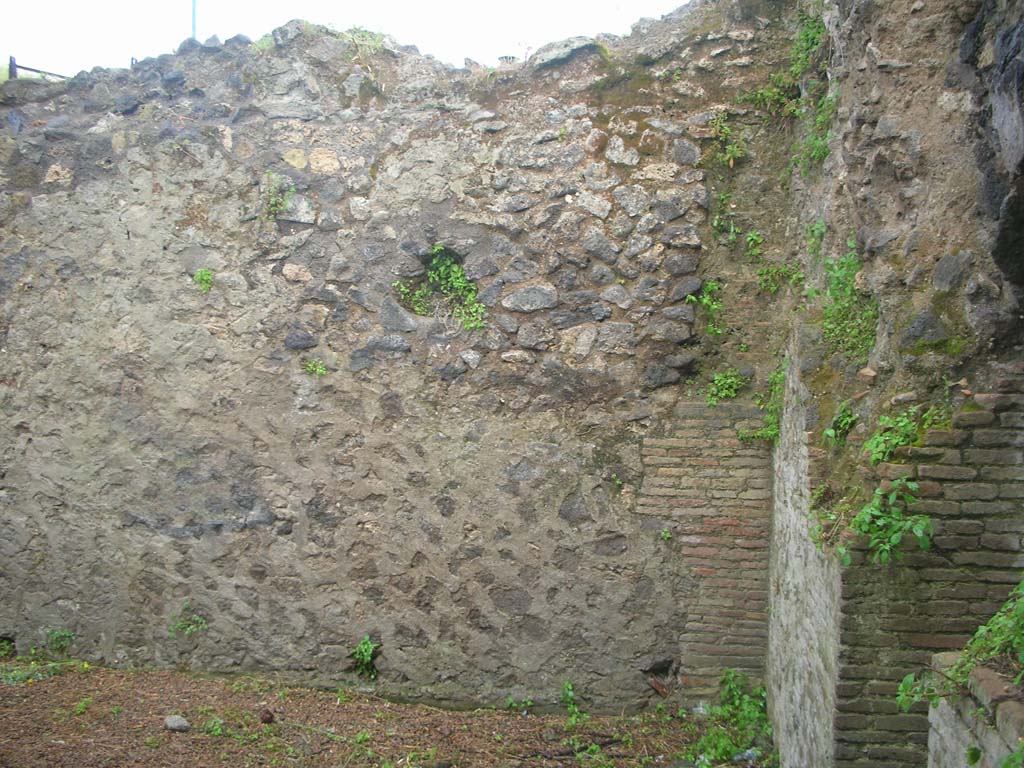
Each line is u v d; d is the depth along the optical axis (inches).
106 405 217.9
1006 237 122.1
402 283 207.6
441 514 205.5
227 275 213.3
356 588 208.8
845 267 155.0
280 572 211.6
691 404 197.8
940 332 131.8
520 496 202.4
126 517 217.6
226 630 214.1
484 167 205.6
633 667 199.5
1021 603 95.0
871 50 143.8
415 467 206.2
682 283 197.9
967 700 94.6
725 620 196.7
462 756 181.2
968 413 127.6
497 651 203.6
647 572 198.7
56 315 220.2
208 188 214.7
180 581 215.8
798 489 160.1
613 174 200.8
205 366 213.9
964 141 133.8
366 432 208.2
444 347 205.6
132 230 217.2
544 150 203.6
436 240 206.4
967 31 132.4
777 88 196.1
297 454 210.7
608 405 200.1
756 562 195.6
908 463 129.2
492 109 207.5
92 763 167.9
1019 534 126.1
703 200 197.8
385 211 208.7
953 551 127.8
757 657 196.1
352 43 216.1
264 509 211.9
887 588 128.8
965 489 127.5
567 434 201.2
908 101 139.9
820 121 174.9
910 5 140.6
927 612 128.2
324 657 210.2
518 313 203.3
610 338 200.1
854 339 150.1
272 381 211.6
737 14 200.1
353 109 212.5
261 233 212.4
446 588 205.5
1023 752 77.0
